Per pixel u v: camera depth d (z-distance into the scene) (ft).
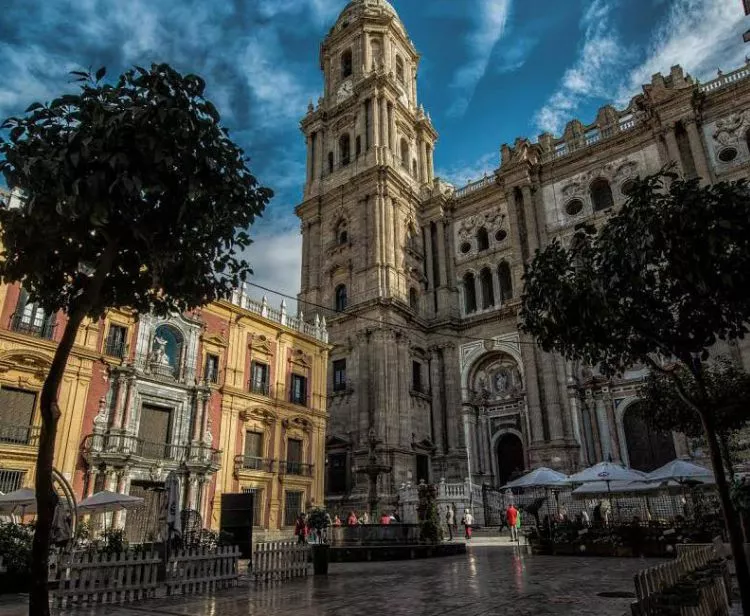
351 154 177.99
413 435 144.56
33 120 24.56
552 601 34.68
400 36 204.74
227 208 28.60
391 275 153.79
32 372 78.23
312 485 117.19
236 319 109.19
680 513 100.37
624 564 57.00
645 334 32.40
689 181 29.50
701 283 28.14
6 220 25.88
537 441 131.13
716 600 25.34
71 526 59.00
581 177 151.23
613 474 80.43
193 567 42.96
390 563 64.28
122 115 23.50
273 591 41.73
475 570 53.67
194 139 26.12
